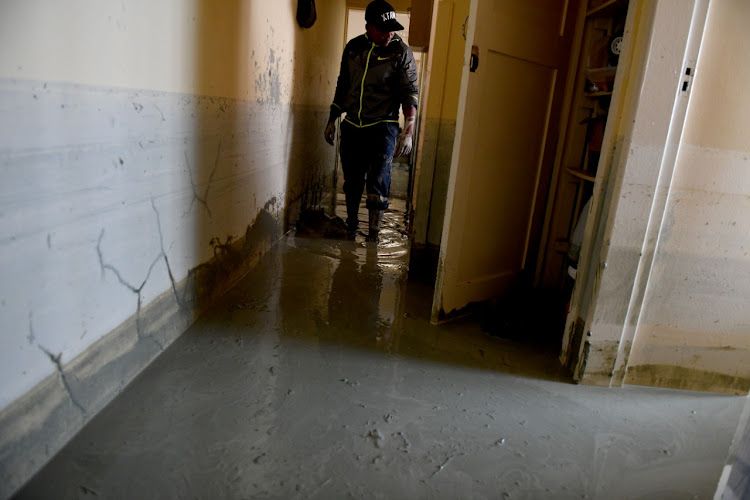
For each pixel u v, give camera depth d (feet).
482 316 7.58
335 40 16.61
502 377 5.83
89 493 3.66
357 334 6.60
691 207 5.32
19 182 3.35
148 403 4.75
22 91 3.30
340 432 4.58
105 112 4.24
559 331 7.17
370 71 10.05
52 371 3.90
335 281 8.45
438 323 7.08
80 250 4.09
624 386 5.87
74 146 3.88
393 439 4.54
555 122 7.91
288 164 10.85
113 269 4.60
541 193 8.20
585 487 4.14
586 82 7.63
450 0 9.25
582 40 7.57
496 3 6.11
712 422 5.21
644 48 4.98
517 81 6.93
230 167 7.34
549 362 6.29
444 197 9.87
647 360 5.81
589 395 5.60
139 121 4.79
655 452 4.66
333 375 5.55
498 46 6.35
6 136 3.20
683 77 4.97
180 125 5.65
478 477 4.15
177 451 4.16
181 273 6.07
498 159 7.09
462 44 9.31
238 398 4.96
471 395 5.39
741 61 4.96
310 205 13.73
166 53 5.20
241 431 4.47
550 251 8.54
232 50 7.00
